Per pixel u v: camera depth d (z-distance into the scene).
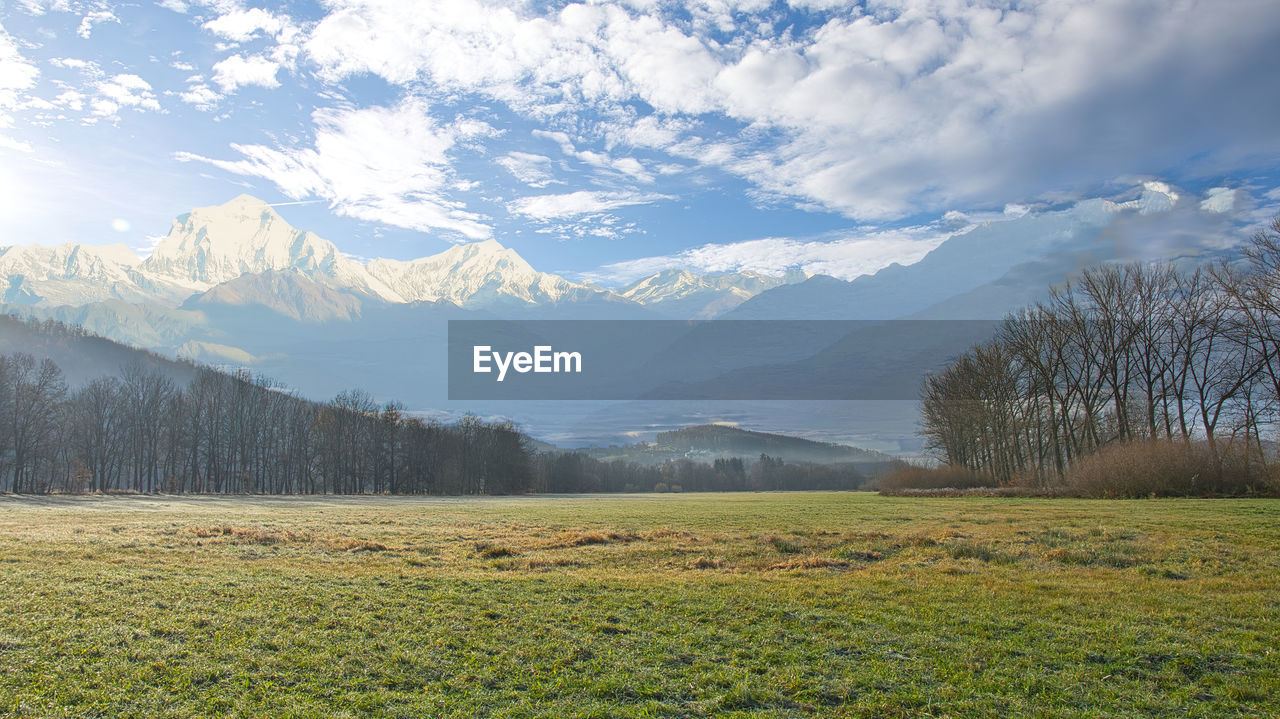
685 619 14.69
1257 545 22.78
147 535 27.95
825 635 13.52
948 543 25.55
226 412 110.88
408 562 23.08
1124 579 18.73
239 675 10.92
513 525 38.16
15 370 81.56
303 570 20.31
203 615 14.23
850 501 68.31
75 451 90.81
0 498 60.25
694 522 39.75
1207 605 15.51
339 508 59.88
